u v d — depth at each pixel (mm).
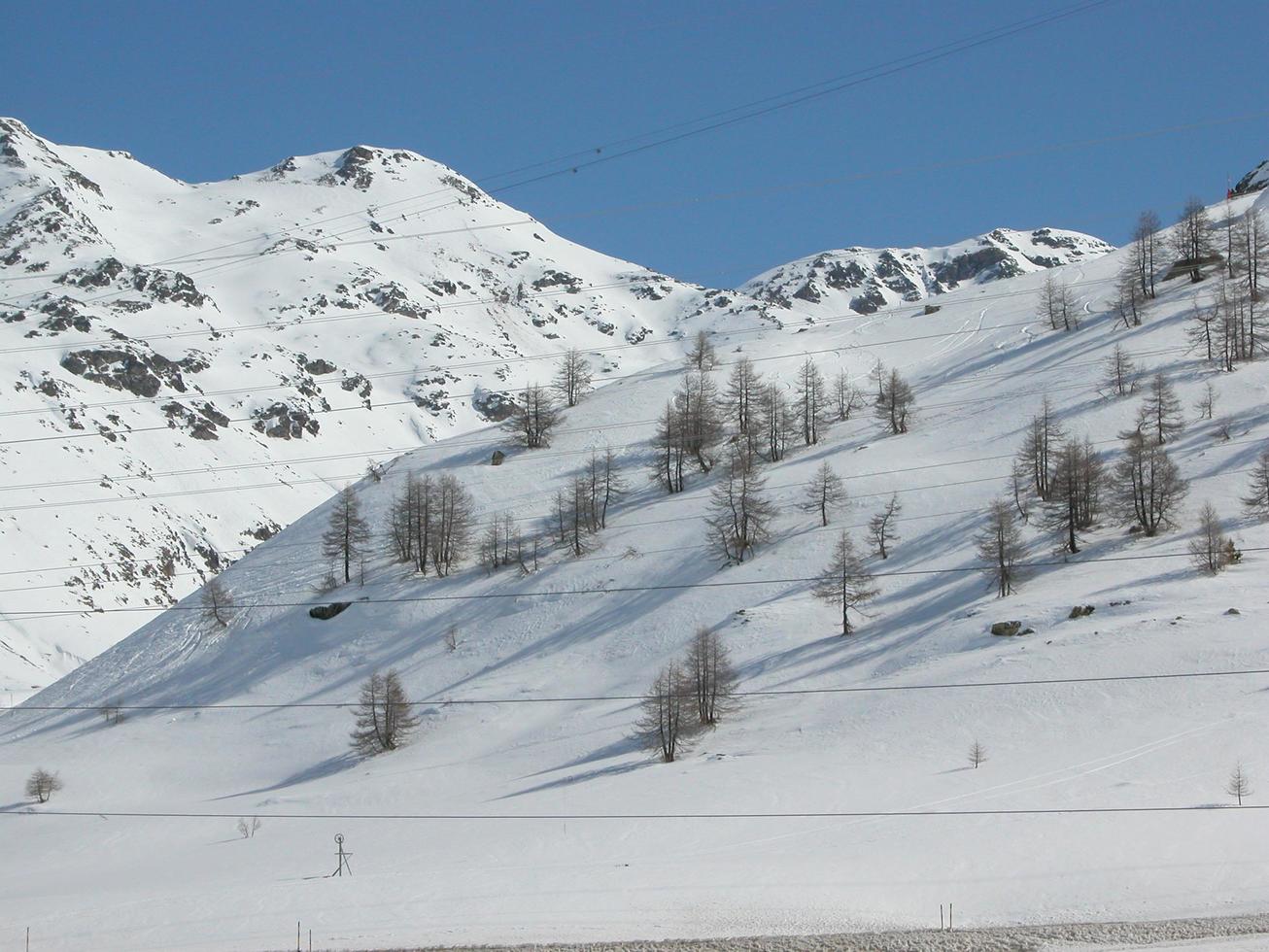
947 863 63875
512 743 125750
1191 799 70625
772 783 90312
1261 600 109500
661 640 142500
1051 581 130375
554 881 65000
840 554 137875
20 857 108562
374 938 56844
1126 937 52688
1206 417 163625
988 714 97438
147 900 68375
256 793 127562
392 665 155125
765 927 56000
